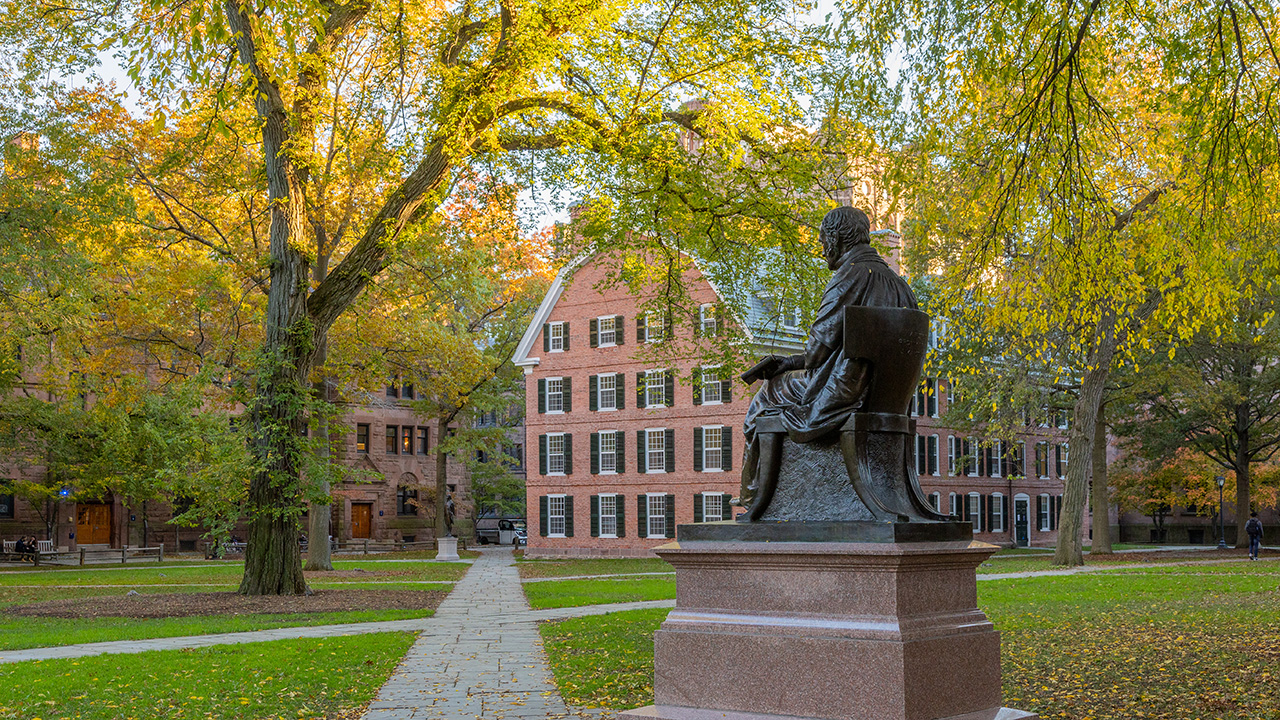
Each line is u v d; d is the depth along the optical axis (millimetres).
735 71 20641
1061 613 19141
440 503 55750
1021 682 11234
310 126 24375
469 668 12945
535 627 17953
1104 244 12156
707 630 7191
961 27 11352
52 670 12922
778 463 7641
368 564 44594
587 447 53875
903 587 6617
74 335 34438
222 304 36062
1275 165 11180
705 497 49438
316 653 14500
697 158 22641
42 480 55031
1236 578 28781
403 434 72125
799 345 40625
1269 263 12133
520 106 22328
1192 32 10875
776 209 22016
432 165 24141
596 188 22031
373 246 24734
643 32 21156
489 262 36031
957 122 12461
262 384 24297
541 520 55219
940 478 56750
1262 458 53531
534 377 56125
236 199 32125
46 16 23031
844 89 12508
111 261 32812
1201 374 45719
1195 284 12266
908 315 7453
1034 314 12898
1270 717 9039
